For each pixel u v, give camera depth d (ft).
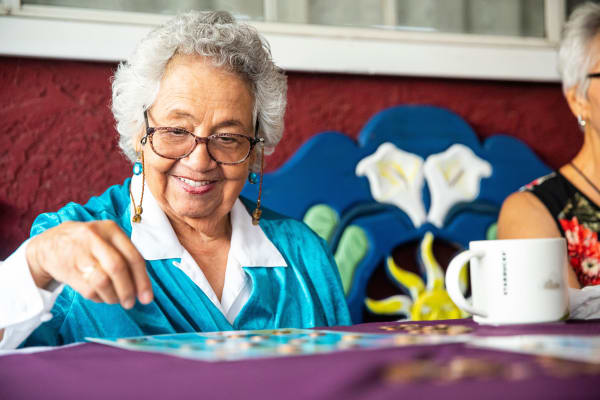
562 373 1.50
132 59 3.81
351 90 6.94
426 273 6.84
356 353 1.90
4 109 5.80
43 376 1.82
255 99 3.94
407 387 1.39
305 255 4.24
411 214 6.75
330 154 6.47
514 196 5.42
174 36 3.64
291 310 3.95
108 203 3.85
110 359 2.02
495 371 1.54
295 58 6.63
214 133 3.67
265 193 6.18
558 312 2.80
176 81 3.64
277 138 4.18
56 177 5.96
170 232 3.71
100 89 6.11
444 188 6.83
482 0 7.59
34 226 3.58
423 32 7.31
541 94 7.73
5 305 2.50
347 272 6.44
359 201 6.57
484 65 7.37
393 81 7.11
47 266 2.43
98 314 3.34
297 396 1.38
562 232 5.21
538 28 7.80
